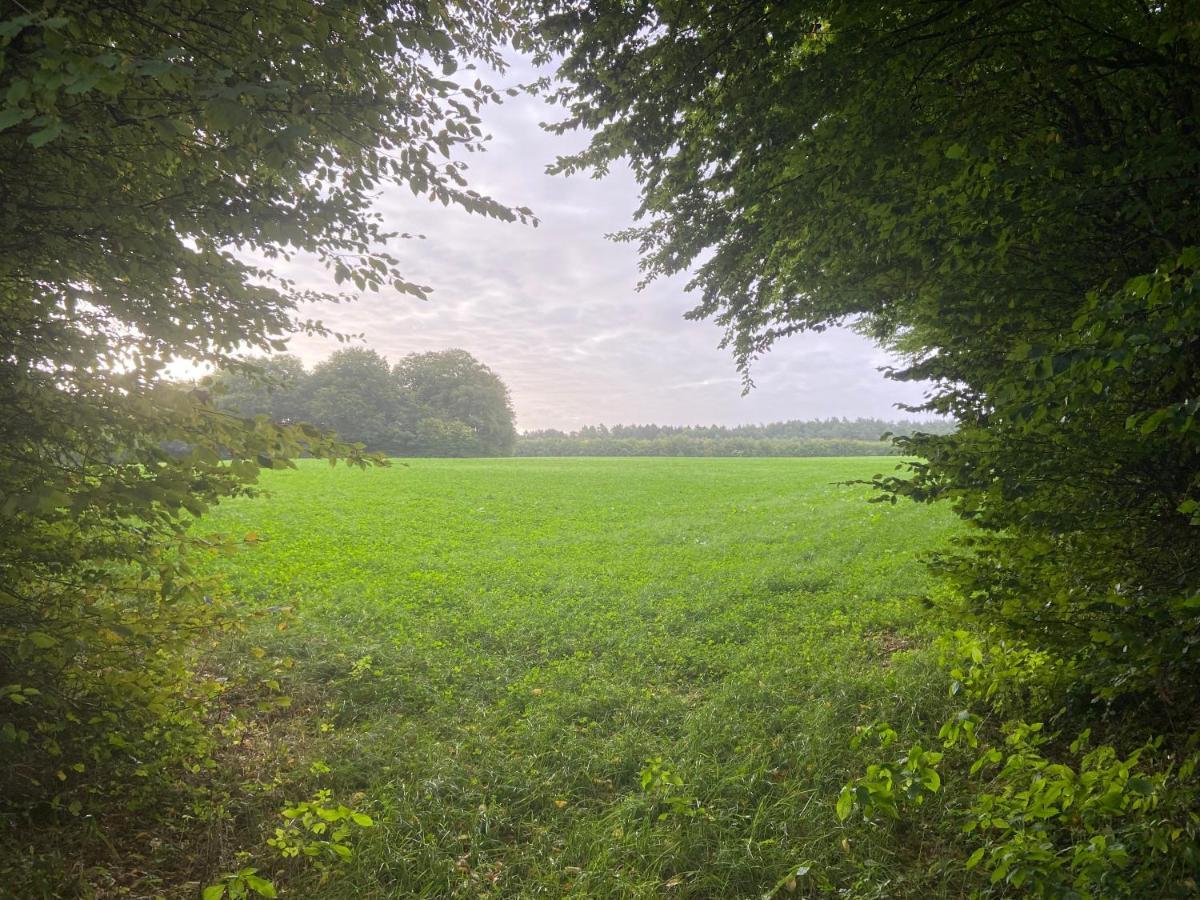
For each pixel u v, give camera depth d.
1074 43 4.19
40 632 3.55
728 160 6.64
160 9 2.89
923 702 6.01
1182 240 3.69
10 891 3.27
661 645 8.89
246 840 4.39
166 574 3.79
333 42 3.49
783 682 7.09
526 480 36.72
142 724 4.62
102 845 4.01
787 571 13.13
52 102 2.39
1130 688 3.75
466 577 13.18
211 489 3.67
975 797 4.45
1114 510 4.11
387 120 3.89
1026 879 2.99
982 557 5.19
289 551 14.24
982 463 4.36
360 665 7.44
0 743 3.75
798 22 4.83
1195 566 3.78
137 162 3.58
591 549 17.03
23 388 3.38
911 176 4.68
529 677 7.78
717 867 4.16
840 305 7.59
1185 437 3.43
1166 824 3.14
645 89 5.98
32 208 3.27
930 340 6.55
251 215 3.85
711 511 24.80
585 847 4.48
